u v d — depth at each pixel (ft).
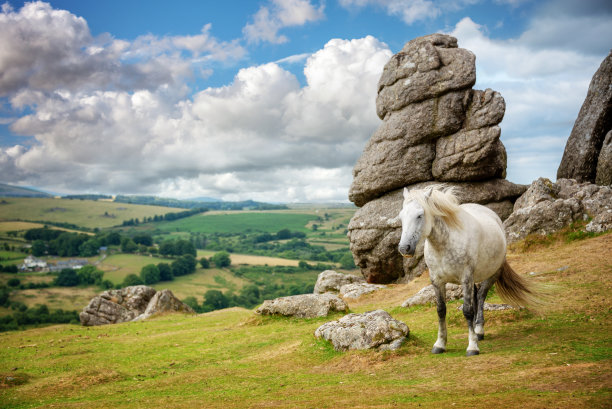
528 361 23.57
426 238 28.89
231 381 29.58
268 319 53.16
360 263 82.64
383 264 78.95
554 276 45.21
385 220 77.20
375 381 24.88
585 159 75.10
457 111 76.38
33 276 334.44
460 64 76.89
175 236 598.75
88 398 28.25
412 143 78.79
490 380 21.13
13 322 237.04
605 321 30.68
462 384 21.29
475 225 28.96
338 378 27.14
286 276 365.61
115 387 30.60
